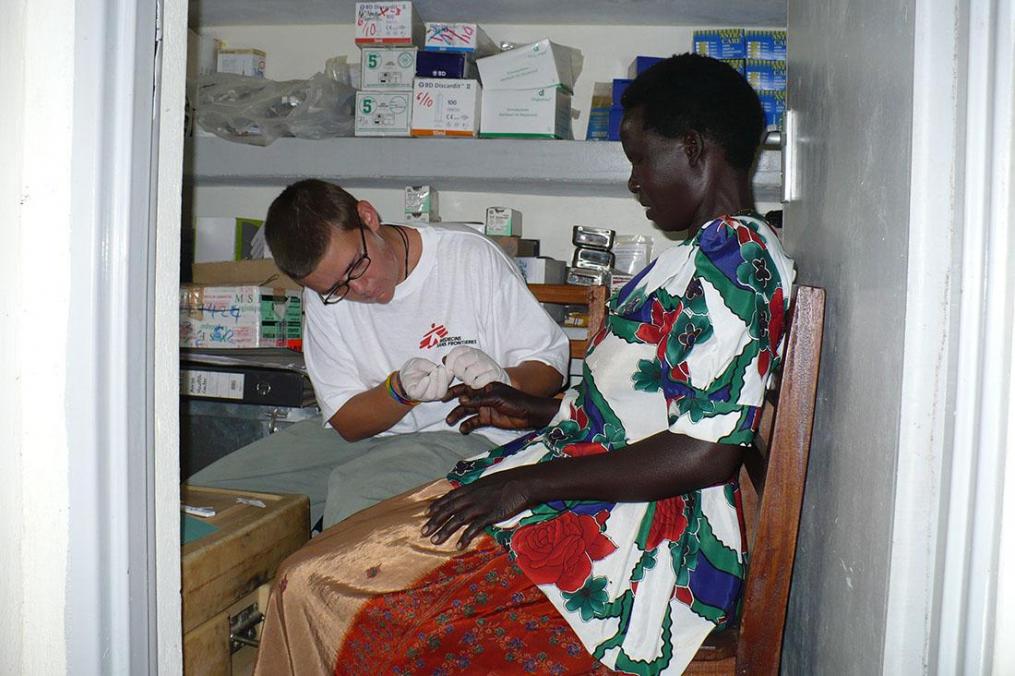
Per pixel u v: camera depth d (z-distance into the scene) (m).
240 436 2.19
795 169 1.43
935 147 0.72
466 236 1.78
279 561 1.31
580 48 2.89
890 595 0.77
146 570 0.82
